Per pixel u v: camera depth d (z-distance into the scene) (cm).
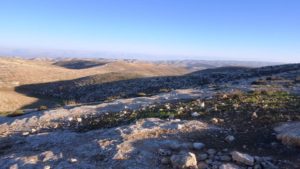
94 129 2258
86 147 1694
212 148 1519
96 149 1630
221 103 2506
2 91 12344
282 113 1998
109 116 2609
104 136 1833
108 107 3150
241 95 2869
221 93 3294
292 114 1953
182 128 1808
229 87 4106
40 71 17575
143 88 9719
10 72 15650
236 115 2056
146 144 1596
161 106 2767
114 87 11025
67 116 2877
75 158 1568
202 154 1438
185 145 1534
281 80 4712
